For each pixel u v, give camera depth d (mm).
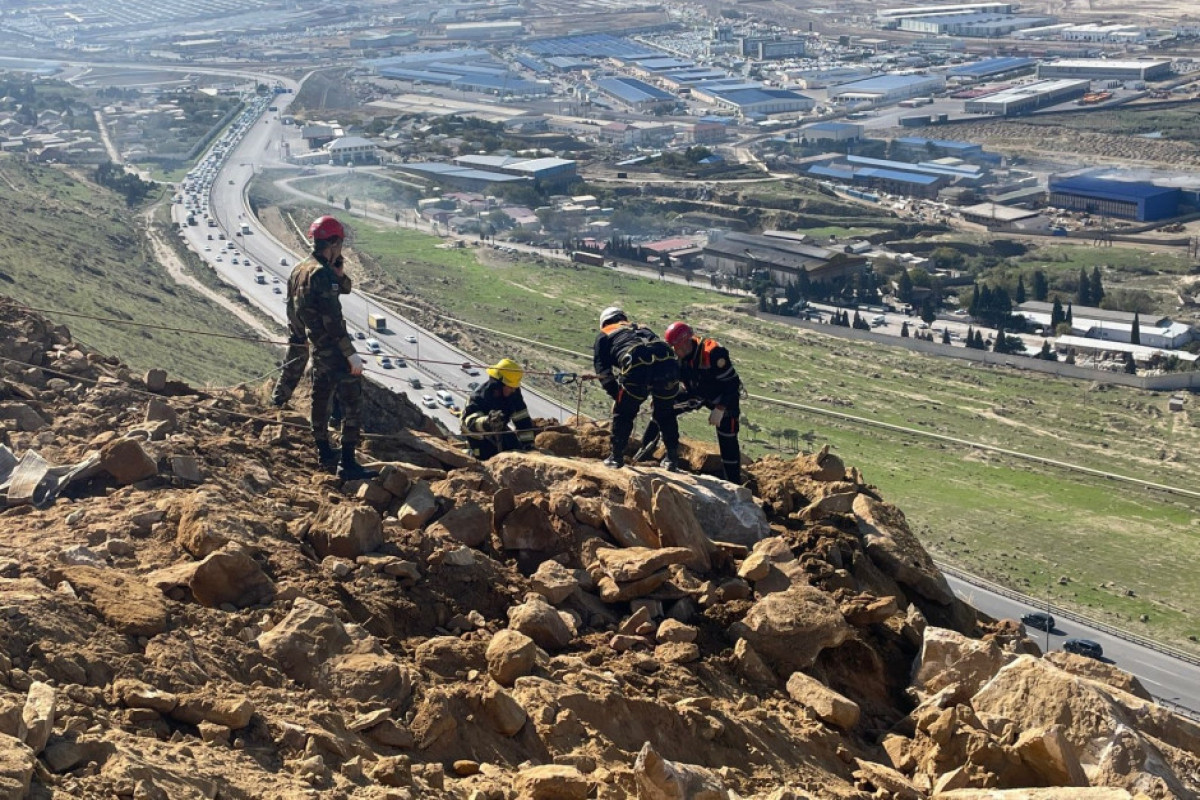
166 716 9594
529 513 15516
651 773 9852
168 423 16703
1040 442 132250
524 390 125312
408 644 12531
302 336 17922
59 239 155750
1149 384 155000
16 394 17328
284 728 9734
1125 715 15000
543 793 9867
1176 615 84625
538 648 12477
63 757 8258
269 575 12742
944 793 12000
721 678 13734
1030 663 13594
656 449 20438
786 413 141000
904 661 15562
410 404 20953
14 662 9508
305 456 17547
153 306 127625
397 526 15305
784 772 12094
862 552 17781
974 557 96062
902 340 177125
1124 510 110000
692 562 15805
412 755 10336
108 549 12727
